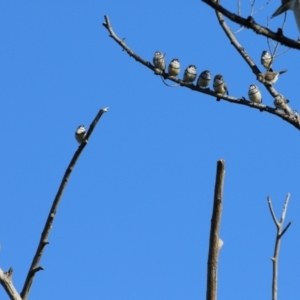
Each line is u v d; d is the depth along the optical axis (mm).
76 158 9703
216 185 8805
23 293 9117
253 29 10344
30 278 9180
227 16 10312
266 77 20703
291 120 20516
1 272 8812
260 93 20859
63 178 9680
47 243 9352
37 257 9281
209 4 10281
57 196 9594
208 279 8625
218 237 8719
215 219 8734
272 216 10312
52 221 9477
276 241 10125
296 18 14938
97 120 9641
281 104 20547
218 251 8688
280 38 10430
